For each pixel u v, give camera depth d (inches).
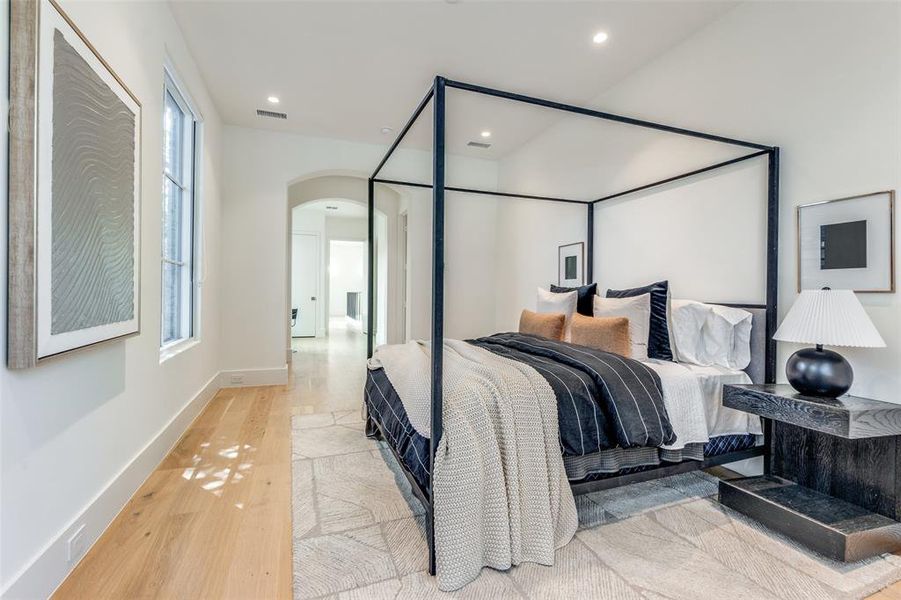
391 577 60.6
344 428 127.2
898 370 72.1
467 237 215.2
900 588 59.6
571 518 69.1
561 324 126.0
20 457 48.9
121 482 77.2
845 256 79.3
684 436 77.9
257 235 179.9
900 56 72.4
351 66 129.3
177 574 60.7
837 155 80.9
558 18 105.4
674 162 116.6
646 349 104.3
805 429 81.4
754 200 96.2
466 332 215.5
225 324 176.7
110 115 68.4
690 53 111.6
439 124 64.2
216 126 160.1
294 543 68.9
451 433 62.0
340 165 190.7
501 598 56.2
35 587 51.4
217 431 123.2
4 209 46.3
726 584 59.6
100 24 68.0
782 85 90.1
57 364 56.4
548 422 68.6
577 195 156.3
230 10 104.5
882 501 70.5
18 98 47.1
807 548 68.4
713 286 105.7
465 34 112.6
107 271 67.6
